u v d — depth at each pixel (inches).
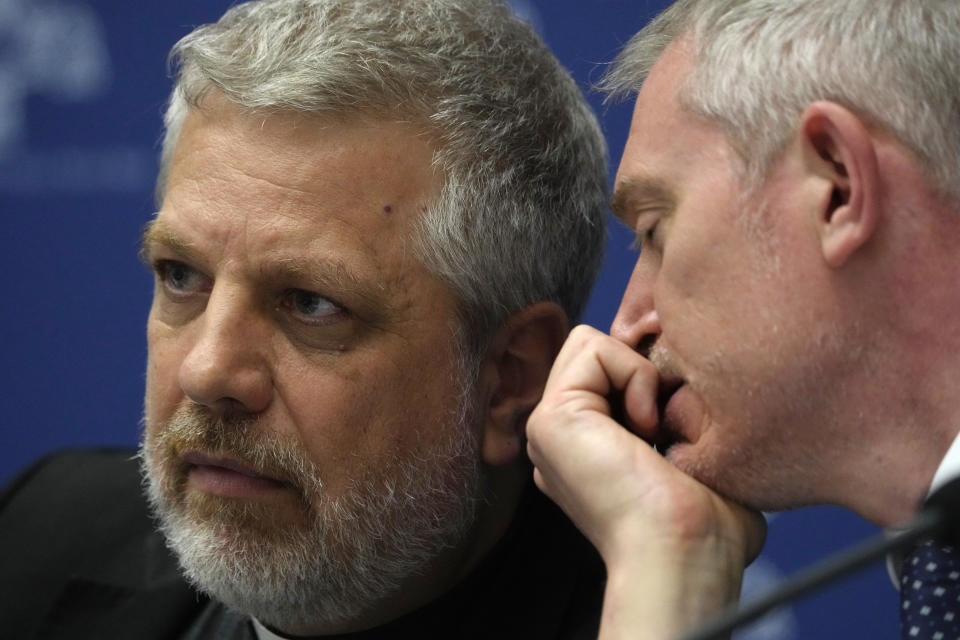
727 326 197.3
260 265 230.2
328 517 236.4
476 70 246.4
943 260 183.2
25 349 438.9
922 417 187.6
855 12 187.9
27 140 434.3
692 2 211.6
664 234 207.8
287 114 232.1
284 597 241.8
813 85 188.1
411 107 235.9
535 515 274.1
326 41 234.1
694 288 200.7
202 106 240.4
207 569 240.2
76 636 291.1
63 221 434.3
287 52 233.8
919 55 183.3
